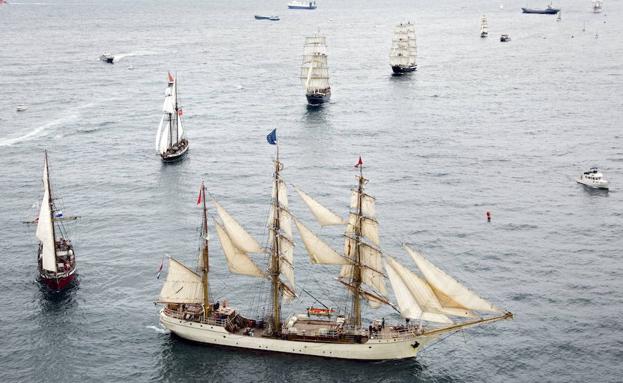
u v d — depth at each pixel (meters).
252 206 143.38
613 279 108.00
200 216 136.75
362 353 87.69
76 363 87.62
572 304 100.56
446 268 113.12
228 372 86.00
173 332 93.50
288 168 169.88
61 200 146.62
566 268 112.19
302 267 113.19
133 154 182.62
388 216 136.38
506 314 85.06
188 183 158.38
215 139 199.88
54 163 174.00
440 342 91.88
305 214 137.62
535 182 156.38
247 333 90.38
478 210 139.38
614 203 141.62
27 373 85.56
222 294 104.56
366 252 90.00
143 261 115.56
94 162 175.25
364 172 166.25
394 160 176.38
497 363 87.00
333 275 110.75
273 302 93.00
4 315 98.25
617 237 124.44
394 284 88.19
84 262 115.38
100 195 149.88
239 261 95.00
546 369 85.50
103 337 93.25
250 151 186.38
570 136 196.00
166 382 84.19
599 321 95.69
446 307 85.25
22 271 112.06
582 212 137.12
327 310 93.44
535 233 126.94
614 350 88.75
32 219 135.12
